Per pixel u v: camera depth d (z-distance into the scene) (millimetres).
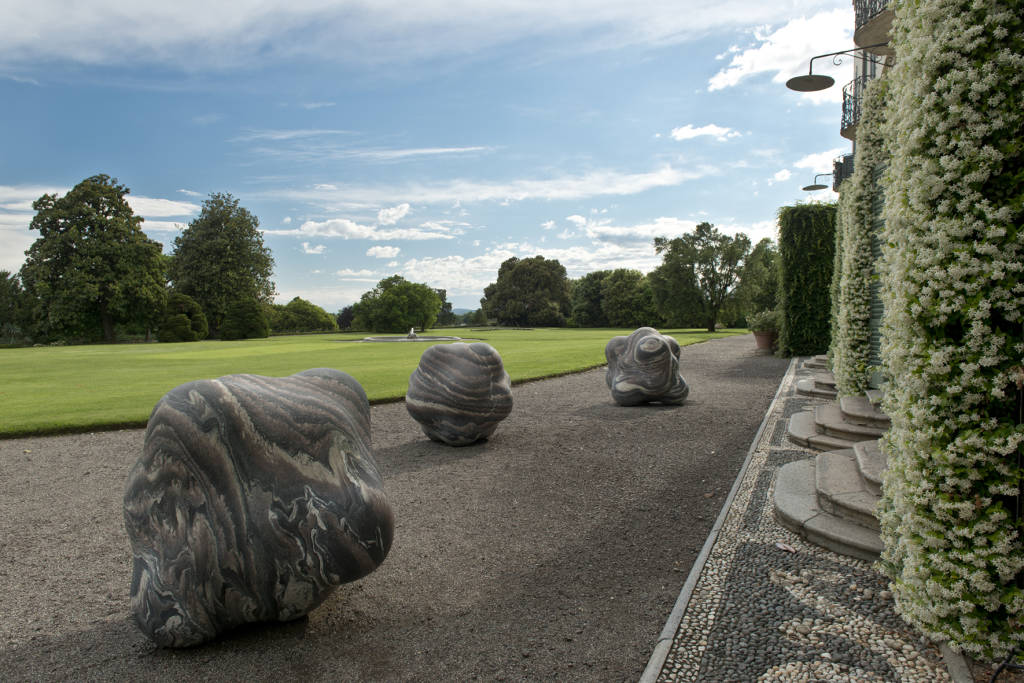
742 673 2977
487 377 8102
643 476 6707
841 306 9664
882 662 3066
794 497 5379
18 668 3186
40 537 5164
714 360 20938
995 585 3041
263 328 54531
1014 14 2895
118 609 3891
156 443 3217
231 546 3168
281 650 3326
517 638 3418
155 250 51875
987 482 3062
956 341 3188
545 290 84688
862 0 11070
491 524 5309
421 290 75062
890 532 3766
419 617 3684
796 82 13094
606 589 4027
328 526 3205
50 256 47594
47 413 10445
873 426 7621
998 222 2961
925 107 3229
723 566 4281
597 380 15070
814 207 20828
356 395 3850
